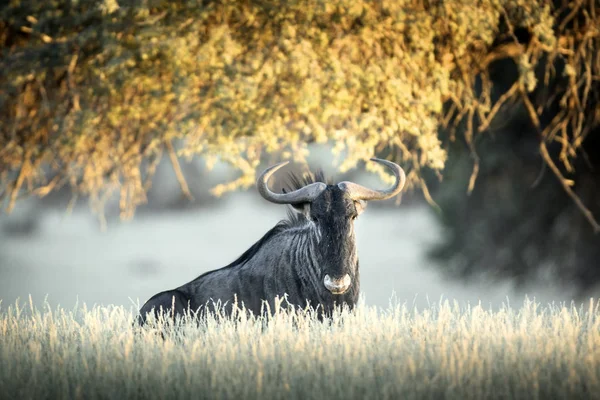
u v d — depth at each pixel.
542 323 32.78
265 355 26.33
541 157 81.81
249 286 35.34
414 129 50.47
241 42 49.75
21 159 56.56
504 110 73.62
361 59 50.56
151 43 45.94
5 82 51.25
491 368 25.25
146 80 49.03
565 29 60.84
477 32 50.12
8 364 26.25
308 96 46.34
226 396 23.44
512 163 83.81
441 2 50.25
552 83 69.19
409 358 25.27
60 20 50.44
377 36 49.66
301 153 52.84
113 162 59.62
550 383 24.02
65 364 26.08
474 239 93.75
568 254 87.31
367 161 51.53
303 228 35.34
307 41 47.53
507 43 59.12
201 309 35.25
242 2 48.59
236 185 50.94
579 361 26.08
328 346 27.55
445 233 101.44
